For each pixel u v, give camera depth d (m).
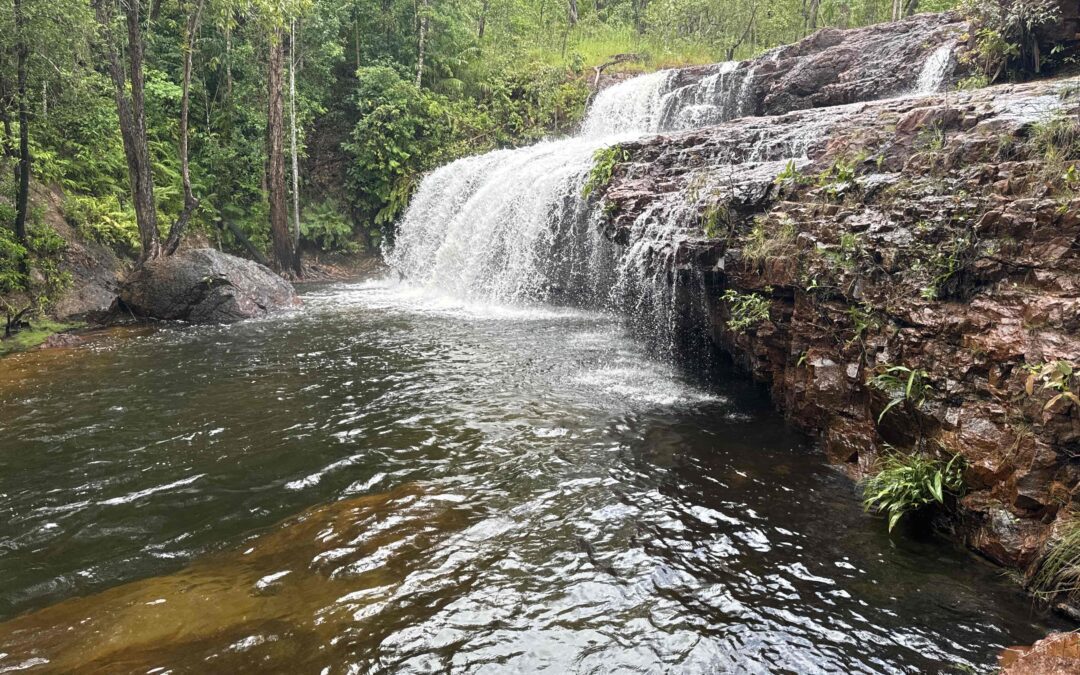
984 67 10.19
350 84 21.83
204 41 17.89
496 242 13.70
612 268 10.70
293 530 4.24
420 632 3.16
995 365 3.71
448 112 21.30
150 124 16.98
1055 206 3.71
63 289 12.24
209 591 3.52
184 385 7.69
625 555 3.83
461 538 4.07
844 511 4.30
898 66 12.20
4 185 12.12
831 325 5.22
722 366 7.57
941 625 3.15
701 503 4.46
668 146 9.58
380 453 5.54
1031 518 3.40
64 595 3.57
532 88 22.42
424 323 11.38
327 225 20.12
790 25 21.91
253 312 12.35
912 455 4.23
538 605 3.37
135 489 4.93
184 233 16.55
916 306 4.35
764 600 3.39
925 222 4.55
